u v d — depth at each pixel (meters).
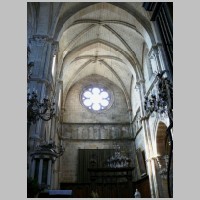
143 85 25.73
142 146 25.95
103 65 32.62
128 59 27.61
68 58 25.86
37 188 8.19
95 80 34.47
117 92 34.09
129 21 22.58
